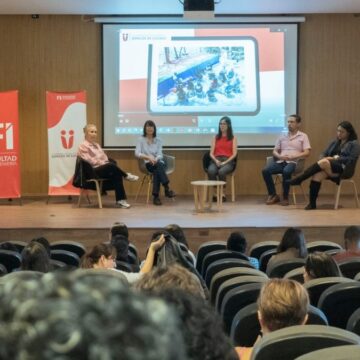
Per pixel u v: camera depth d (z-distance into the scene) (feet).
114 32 26.58
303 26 26.73
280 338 5.12
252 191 26.91
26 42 26.61
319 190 25.20
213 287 9.91
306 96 26.78
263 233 19.49
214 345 2.21
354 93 26.94
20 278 1.51
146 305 1.41
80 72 26.78
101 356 1.30
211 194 23.06
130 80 26.76
